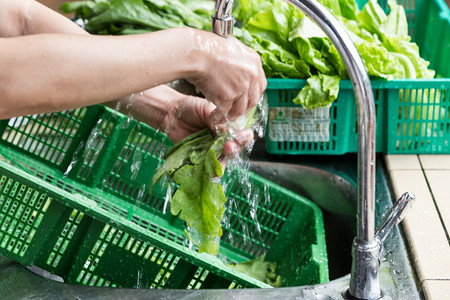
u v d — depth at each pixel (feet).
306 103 5.72
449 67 6.59
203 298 3.99
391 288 4.07
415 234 4.63
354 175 6.04
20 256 4.28
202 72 3.06
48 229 4.20
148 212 5.99
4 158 5.72
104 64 2.77
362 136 3.41
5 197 4.19
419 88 5.74
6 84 2.68
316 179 6.21
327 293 3.97
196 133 3.89
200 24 6.52
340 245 5.90
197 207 3.84
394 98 5.85
